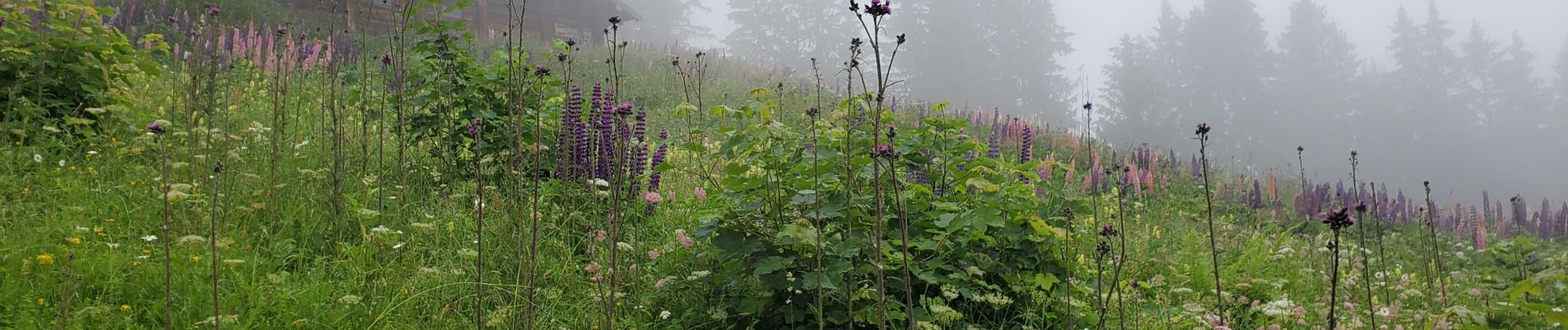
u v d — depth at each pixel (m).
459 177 6.00
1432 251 8.70
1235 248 7.48
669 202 5.65
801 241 3.34
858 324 4.23
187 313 3.71
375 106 7.86
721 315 4.20
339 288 4.25
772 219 4.21
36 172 5.28
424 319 4.16
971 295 4.32
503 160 5.78
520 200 4.31
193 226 4.57
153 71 6.83
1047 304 4.67
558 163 5.67
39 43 6.14
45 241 4.20
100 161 5.63
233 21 13.88
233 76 8.90
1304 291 6.19
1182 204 10.54
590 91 12.07
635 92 13.03
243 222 4.93
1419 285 6.20
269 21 14.90
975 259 4.54
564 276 4.70
